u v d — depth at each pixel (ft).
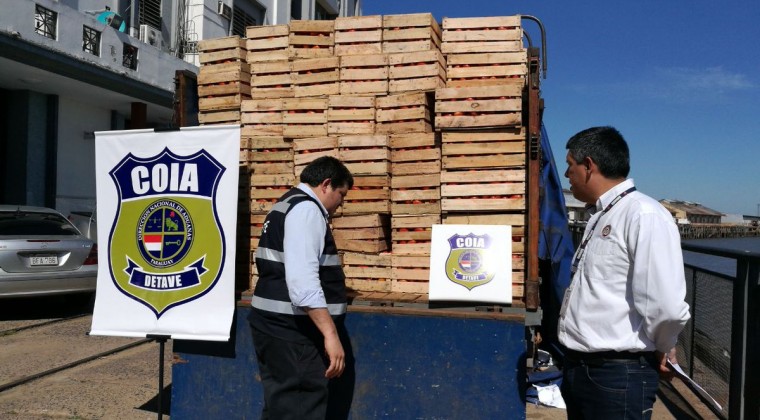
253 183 13.60
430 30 13.30
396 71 13.24
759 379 12.14
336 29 13.75
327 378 10.15
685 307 7.29
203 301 12.17
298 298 9.44
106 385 17.08
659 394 16.52
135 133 12.56
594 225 8.27
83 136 49.52
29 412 14.96
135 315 12.48
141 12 51.47
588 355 8.03
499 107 12.14
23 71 39.11
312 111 13.57
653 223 7.43
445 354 11.27
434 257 11.66
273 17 69.05
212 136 12.14
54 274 25.61
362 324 11.64
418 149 12.77
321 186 10.38
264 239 10.34
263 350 10.17
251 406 12.29
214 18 57.72
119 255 12.64
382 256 12.67
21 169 44.50
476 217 12.19
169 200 12.36
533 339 16.56
